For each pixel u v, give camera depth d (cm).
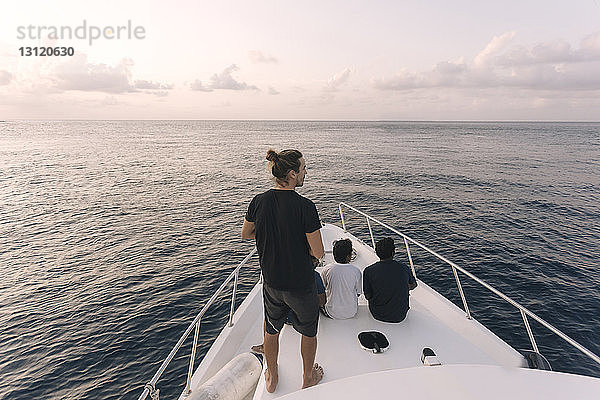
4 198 2520
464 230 1630
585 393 152
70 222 1909
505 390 155
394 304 328
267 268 220
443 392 155
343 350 294
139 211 2162
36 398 683
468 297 1001
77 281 1181
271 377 244
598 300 975
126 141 9556
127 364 765
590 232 1584
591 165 4212
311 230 210
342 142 9025
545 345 792
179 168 4234
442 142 8856
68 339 861
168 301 1028
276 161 207
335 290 334
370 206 2170
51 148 7019
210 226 1831
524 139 10188
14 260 1370
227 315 943
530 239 1489
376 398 153
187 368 741
